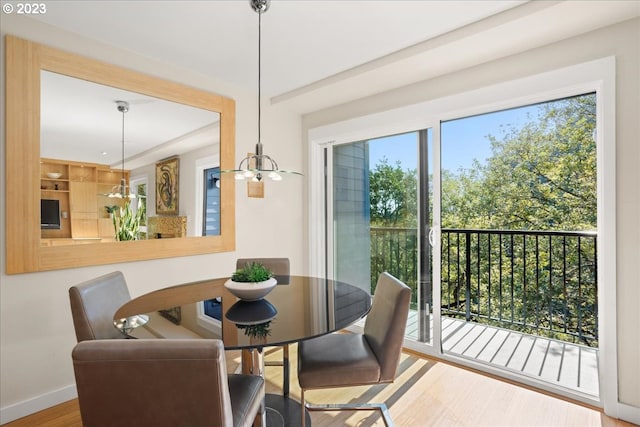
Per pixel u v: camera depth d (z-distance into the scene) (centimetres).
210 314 158
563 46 209
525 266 275
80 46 217
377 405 192
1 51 188
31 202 198
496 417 192
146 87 246
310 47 235
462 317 317
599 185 198
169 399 93
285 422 185
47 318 204
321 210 367
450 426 184
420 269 286
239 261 262
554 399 210
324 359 164
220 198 295
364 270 330
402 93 289
